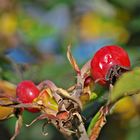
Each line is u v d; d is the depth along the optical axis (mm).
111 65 300
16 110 306
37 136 518
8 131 499
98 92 306
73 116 294
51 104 298
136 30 507
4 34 601
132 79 281
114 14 583
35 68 450
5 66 425
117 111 445
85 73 302
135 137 462
